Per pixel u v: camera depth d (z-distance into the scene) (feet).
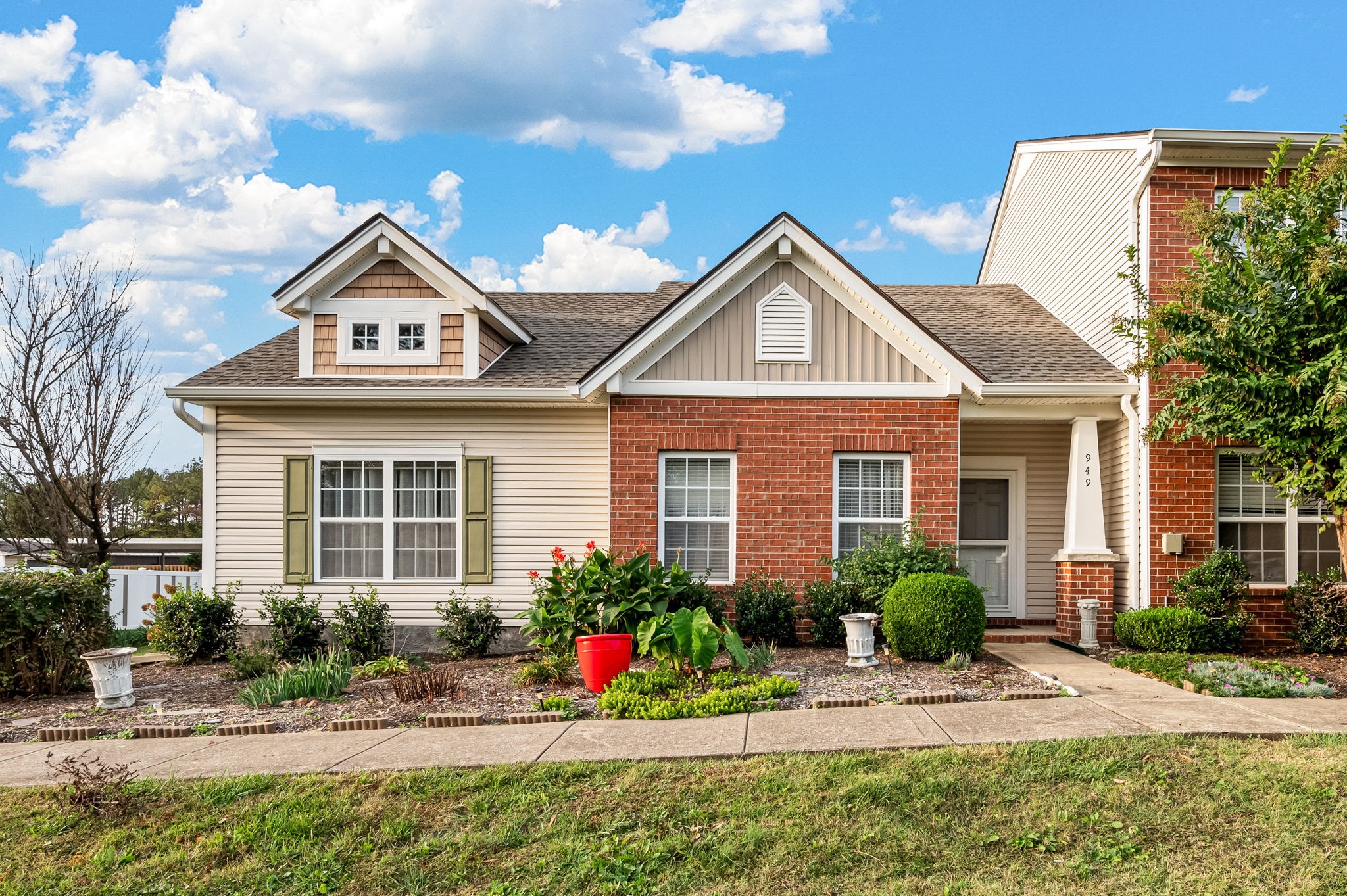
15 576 34.96
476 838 18.26
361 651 41.16
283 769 22.52
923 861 17.07
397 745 24.61
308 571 43.62
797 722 25.76
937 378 41.73
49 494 56.13
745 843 17.72
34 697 33.99
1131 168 42.96
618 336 50.96
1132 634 38.99
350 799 20.25
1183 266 41.27
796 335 41.83
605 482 44.65
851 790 19.70
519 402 43.45
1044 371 43.01
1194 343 34.04
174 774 22.34
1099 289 46.47
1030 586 47.44
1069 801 19.01
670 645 32.04
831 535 41.47
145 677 37.76
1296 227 33.22
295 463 44.01
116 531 60.34
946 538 41.32
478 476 44.27
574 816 19.15
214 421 44.24
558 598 36.68
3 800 20.99
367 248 44.93
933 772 20.65
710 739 24.13
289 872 17.35
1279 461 35.19
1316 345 32.32
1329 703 27.55
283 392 42.68
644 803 19.69
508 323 47.26
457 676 32.83
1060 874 16.43
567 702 28.94
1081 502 42.52
